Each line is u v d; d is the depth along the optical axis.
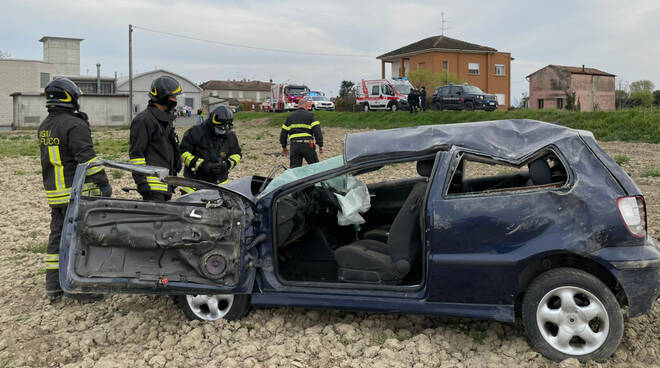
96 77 65.81
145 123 5.56
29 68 67.06
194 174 6.59
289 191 4.46
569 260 4.05
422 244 4.18
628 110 21.89
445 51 52.75
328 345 4.23
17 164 17.12
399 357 3.99
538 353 3.94
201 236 4.25
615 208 3.79
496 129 4.31
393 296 4.21
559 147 4.03
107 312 5.11
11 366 4.08
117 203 4.26
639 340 4.14
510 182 5.21
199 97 68.69
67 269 4.16
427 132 4.43
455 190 4.82
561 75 54.09
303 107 10.69
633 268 3.72
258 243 4.46
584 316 3.82
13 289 5.72
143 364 4.05
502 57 54.53
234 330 4.55
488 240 3.96
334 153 18.41
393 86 34.81
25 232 8.04
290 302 4.40
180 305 4.76
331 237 5.20
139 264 4.27
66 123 5.18
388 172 9.43
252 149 20.64
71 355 4.28
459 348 4.16
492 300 3.99
